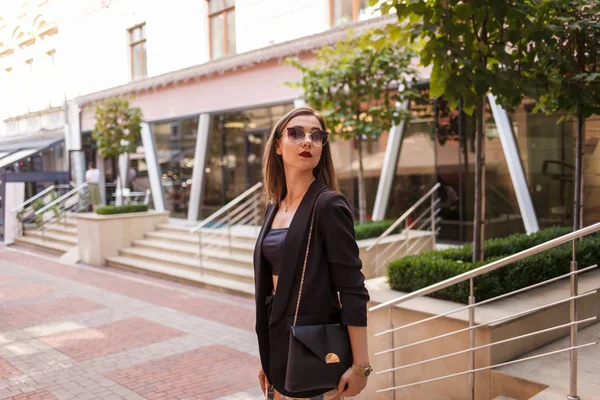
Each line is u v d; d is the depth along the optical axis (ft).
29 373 18.70
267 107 47.03
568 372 12.60
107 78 64.18
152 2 56.85
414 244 31.09
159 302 29.63
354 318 7.00
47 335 23.34
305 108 8.35
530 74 17.47
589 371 12.63
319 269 7.36
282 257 7.48
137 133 46.65
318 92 29.32
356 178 40.88
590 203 30.07
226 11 49.62
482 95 15.60
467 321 13.48
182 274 35.58
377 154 39.63
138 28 60.03
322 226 7.34
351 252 7.22
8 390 17.19
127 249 43.19
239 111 49.67
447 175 35.55
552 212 31.58
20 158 64.39
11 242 57.00
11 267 42.16
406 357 15.08
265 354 8.01
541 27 15.85
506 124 32.50
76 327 24.63
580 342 14.61
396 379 15.33
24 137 82.38
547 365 13.08
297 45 42.19
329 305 7.37
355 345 7.08
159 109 57.47
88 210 61.87
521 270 16.01
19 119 84.94
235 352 20.92
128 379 18.11
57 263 44.11
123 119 46.16
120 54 61.72
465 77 15.21
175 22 54.34
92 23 66.28
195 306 28.60
